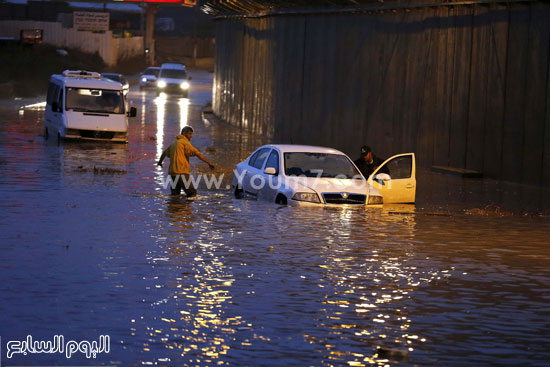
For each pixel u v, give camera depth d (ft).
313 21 118.62
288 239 44.68
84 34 346.54
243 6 149.89
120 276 34.45
